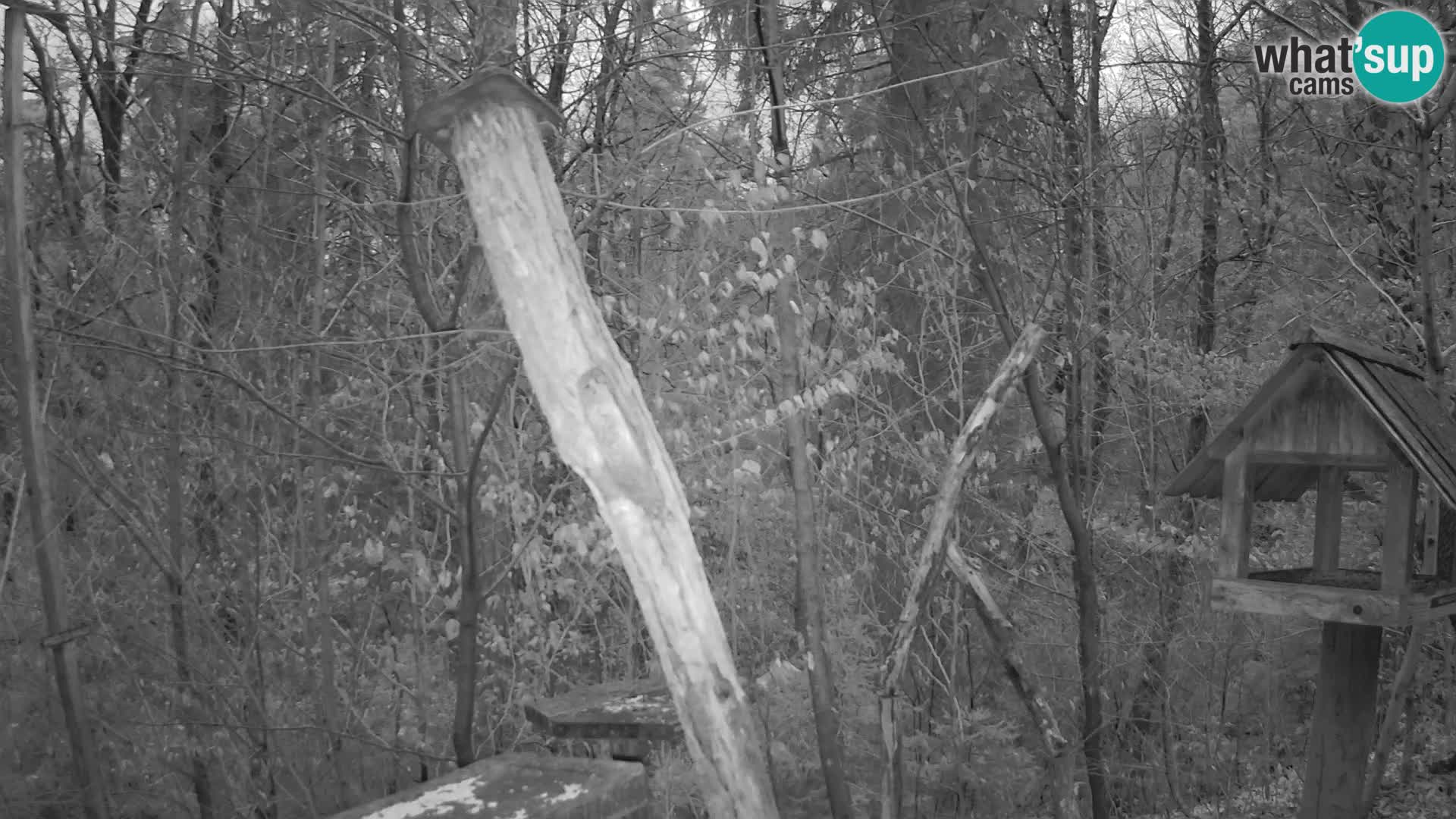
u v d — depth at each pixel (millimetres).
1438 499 5188
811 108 6719
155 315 5824
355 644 6707
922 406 8047
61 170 5656
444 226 5922
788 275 5711
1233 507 5270
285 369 6270
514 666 6168
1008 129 7672
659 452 2221
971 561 7738
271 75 4902
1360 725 5559
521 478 6414
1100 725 6445
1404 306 8344
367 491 6754
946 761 7105
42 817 5594
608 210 5949
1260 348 10156
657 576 2133
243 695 6082
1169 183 10352
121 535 6035
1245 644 8500
